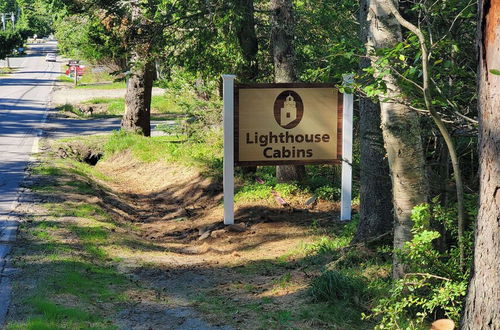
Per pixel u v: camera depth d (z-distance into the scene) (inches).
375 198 402.0
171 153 847.7
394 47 270.2
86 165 846.5
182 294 358.3
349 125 522.9
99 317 296.2
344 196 526.0
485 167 168.1
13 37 3277.6
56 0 678.5
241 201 597.0
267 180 669.3
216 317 308.3
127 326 289.6
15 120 1296.8
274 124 520.7
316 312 308.2
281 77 593.0
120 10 640.4
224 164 523.8
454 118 279.7
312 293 329.1
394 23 288.4
